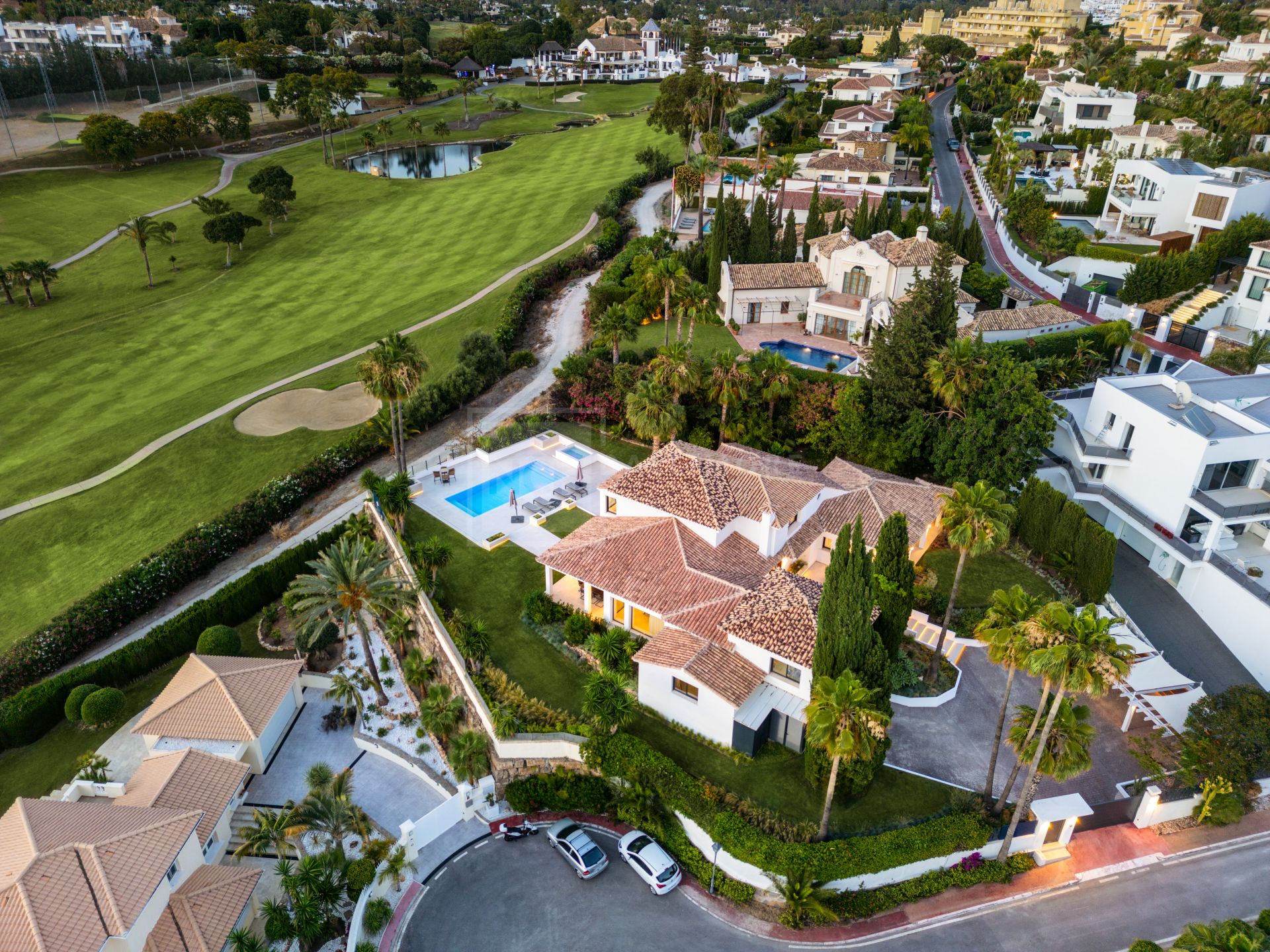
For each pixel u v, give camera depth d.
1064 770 31.67
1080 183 111.94
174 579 55.41
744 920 33.00
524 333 84.88
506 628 46.06
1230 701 37.22
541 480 60.28
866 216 87.88
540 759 38.84
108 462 69.06
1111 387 55.03
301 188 142.12
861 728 30.47
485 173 144.38
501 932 32.84
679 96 122.94
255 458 67.12
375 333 88.38
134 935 31.11
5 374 87.44
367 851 35.91
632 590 43.12
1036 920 32.44
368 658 45.31
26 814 33.97
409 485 57.16
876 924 32.47
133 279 110.94
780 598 39.75
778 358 60.53
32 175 139.00
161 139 149.62
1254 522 49.91
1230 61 156.25
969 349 54.22
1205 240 82.44
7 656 49.88
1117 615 47.03
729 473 48.38
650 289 71.19
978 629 32.91
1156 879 34.03
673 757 37.94
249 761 42.34
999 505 37.47
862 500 50.16
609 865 35.62
